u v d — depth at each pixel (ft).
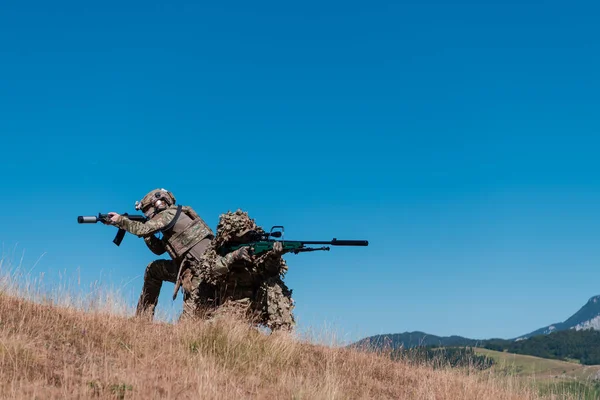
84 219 27.35
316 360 28.63
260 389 22.68
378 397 26.13
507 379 31.42
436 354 33.60
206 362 23.61
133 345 24.13
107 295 27.66
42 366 20.22
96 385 19.39
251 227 26.96
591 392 28.71
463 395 28.48
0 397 17.02
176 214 28.25
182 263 27.99
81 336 23.90
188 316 27.48
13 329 22.31
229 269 26.20
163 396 19.42
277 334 27.25
